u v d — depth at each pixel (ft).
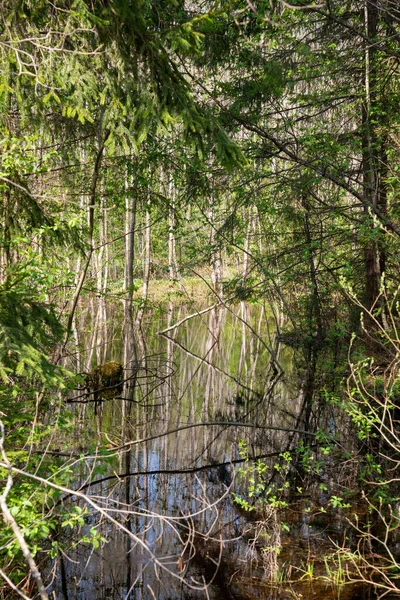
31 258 14.33
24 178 18.39
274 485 19.61
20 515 11.00
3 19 14.75
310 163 25.85
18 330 12.37
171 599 13.38
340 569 14.03
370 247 27.40
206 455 22.80
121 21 14.47
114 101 15.25
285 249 31.48
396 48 24.64
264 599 13.30
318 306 35.58
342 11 26.53
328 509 17.63
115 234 62.95
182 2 20.70
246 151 26.30
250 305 69.87
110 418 26.25
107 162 27.09
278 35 23.68
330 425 25.49
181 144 25.07
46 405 17.63
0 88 15.15
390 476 18.42
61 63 15.35
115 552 15.46
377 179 24.89
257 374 38.34
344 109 28.40
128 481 19.89
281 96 27.48
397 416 22.04
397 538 15.72
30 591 12.97
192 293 67.72
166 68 15.10
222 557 15.24
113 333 47.26
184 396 32.42
